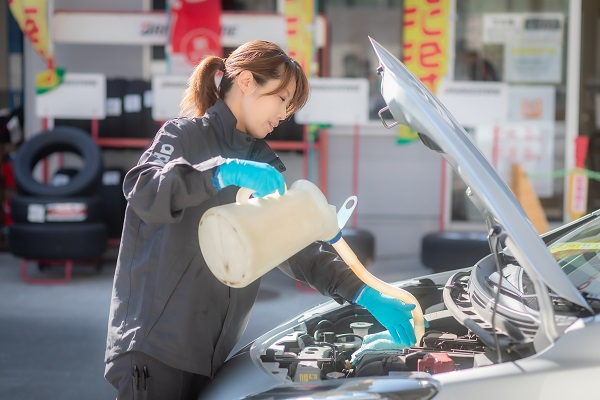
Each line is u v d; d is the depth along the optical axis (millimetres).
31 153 7445
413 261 8156
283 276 7566
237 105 2445
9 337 5586
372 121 8289
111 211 7809
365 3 8195
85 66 8258
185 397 2410
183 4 7262
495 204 2010
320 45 7535
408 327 2531
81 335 5656
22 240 7105
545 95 8195
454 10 8172
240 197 2193
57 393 4520
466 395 1967
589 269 2541
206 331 2371
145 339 2307
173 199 2092
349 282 2623
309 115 7215
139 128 7883
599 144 8203
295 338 2691
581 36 8133
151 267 2340
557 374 1963
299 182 2359
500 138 8234
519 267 2602
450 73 8219
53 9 7602
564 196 8219
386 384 2051
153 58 8250
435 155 8305
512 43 8188
